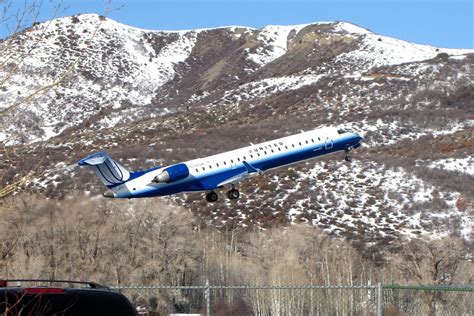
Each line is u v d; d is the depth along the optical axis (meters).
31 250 48.94
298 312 39.66
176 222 64.56
